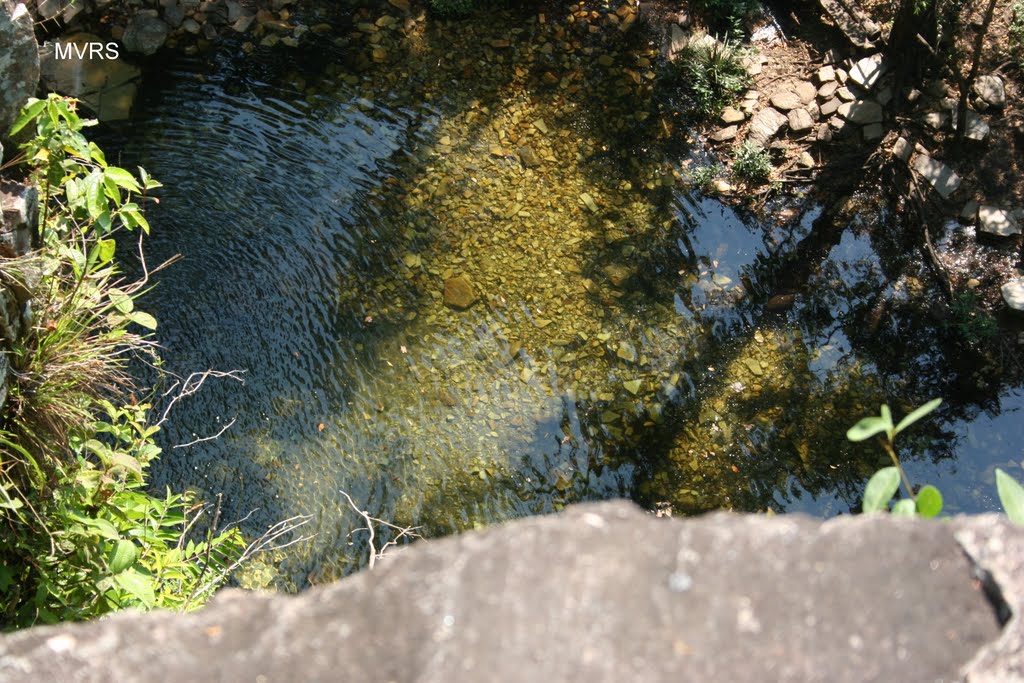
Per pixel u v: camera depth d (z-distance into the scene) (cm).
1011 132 880
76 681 100
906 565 104
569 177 887
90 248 482
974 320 798
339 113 914
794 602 101
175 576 338
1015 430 762
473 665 97
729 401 762
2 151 344
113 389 373
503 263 820
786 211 877
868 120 898
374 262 809
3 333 319
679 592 102
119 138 867
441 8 984
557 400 747
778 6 989
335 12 991
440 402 735
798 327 809
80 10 927
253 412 708
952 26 912
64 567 328
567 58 964
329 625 102
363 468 693
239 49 951
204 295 765
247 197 838
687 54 952
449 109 925
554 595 101
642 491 708
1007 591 100
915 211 854
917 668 97
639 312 803
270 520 654
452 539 108
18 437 320
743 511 704
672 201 879
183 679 100
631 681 95
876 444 747
